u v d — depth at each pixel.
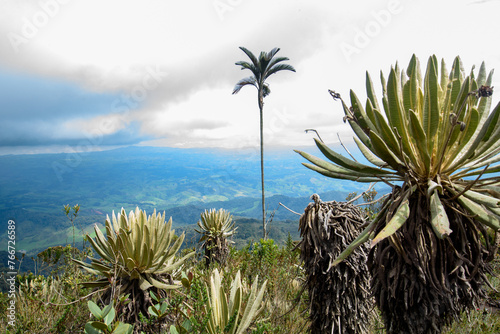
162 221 3.46
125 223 3.29
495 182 1.75
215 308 2.01
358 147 2.31
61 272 4.79
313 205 2.85
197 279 2.18
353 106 1.99
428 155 1.73
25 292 3.93
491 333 2.81
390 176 2.00
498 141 1.85
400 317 1.87
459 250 1.78
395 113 1.78
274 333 2.65
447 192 1.84
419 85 2.17
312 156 2.28
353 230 2.77
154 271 3.14
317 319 2.85
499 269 2.60
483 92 1.53
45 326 3.07
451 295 1.76
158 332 2.66
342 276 2.69
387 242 1.89
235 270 4.64
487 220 1.58
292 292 4.16
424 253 1.74
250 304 2.10
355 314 2.73
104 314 1.48
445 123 1.83
